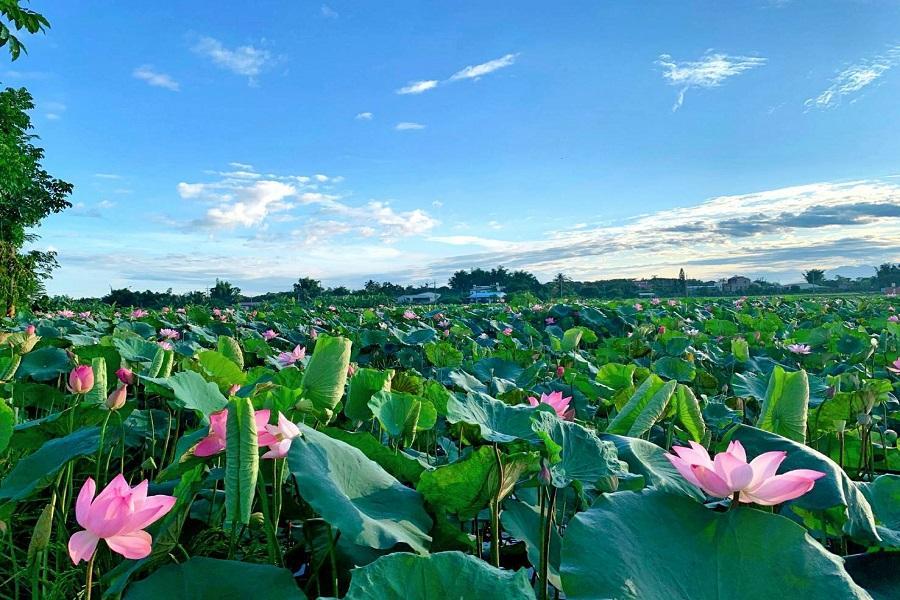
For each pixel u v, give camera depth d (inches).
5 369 137.1
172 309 632.4
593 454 73.0
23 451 126.4
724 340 347.3
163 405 171.8
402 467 84.1
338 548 74.8
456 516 78.9
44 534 67.0
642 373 188.5
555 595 72.1
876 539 67.6
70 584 85.4
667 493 63.5
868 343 273.1
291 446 67.0
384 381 114.3
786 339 358.0
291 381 137.9
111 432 112.6
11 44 343.3
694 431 108.9
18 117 984.3
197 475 71.7
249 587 59.9
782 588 53.2
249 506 61.9
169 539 71.1
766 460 58.4
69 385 102.2
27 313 458.3
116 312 615.8
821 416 132.6
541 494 78.8
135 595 57.7
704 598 53.8
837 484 69.2
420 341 320.8
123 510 52.9
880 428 168.4
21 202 1075.3
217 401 111.7
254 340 272.2
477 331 455.8
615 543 56.6
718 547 57.2
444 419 144.6
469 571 50.5
